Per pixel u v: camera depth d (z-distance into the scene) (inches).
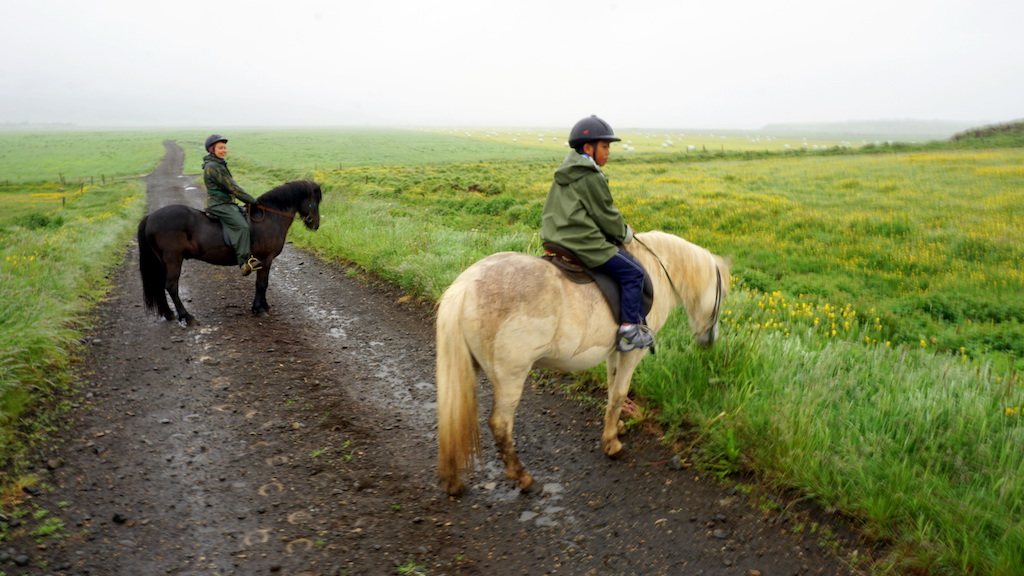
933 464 149.0
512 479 155.4
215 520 147.5
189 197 1136.2
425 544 139.3
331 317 324.2
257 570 129.9
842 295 466.3
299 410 211.2
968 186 1000.9
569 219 142.9
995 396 178.9
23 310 254.5
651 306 159.3
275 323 314.5
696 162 2139.5
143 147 3779.5
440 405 139.1
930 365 227.9
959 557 120.3
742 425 166.7
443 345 138.0
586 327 145.8
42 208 1181.1
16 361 212.4
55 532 138.5
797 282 512.4
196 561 132.3
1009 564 114.3
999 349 366.6
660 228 752.3
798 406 171.0
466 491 160.9
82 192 1461.6
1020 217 718.5
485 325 136.9
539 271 142.3
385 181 1422.2
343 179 1494.8
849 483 142.6
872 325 399.2
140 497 155.9
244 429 195.9
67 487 157.2
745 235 688.4
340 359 261.9
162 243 295.6
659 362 206.8
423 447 186.1
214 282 409.7
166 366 249.3
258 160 2405.3
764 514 144.1
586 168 142.9
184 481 164.4
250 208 317.1
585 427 191.8
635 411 196.9
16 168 2556.6
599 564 131.2
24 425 185.0
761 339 222.1
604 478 163.8
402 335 293.1
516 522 146.9
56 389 216.1
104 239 561.9
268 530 143.9
